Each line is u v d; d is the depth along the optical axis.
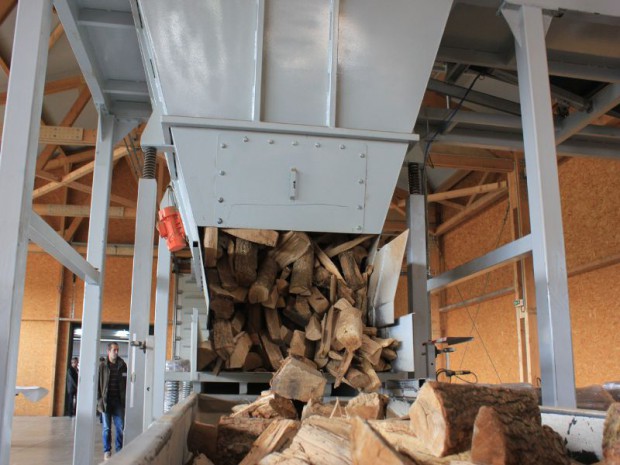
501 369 9.48
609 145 4.65
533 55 2.44
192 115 2.33
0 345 1.76
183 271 11.44
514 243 2.58
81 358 3.17
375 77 2.44
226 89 2.34
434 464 0.95
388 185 2.47
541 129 2.38
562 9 2.49
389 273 2.66
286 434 1.37
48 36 2.06
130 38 3.11
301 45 2.38
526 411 1.09
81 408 3.12
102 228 3.43
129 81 3.54
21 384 12.18
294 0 2.37
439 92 3.97
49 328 12.50
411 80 2.46
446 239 11.90
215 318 2.70
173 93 2.32
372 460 0.89
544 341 2.26
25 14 1.99
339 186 2.43
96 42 3.16
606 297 7.28
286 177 2.39
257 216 2.41
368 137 2.42
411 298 3.31
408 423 1.29
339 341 2.54
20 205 1.85
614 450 1.01
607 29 3.13
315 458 1.14
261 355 2.80
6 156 1.88
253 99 2.35
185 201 2.85
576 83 4.00
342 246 2.75
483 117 3.95
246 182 2.38
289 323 2.87
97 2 2.88
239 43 2.34
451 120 3.95
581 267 7.64
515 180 8.79
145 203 3.89
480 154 8.83
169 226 3.92
